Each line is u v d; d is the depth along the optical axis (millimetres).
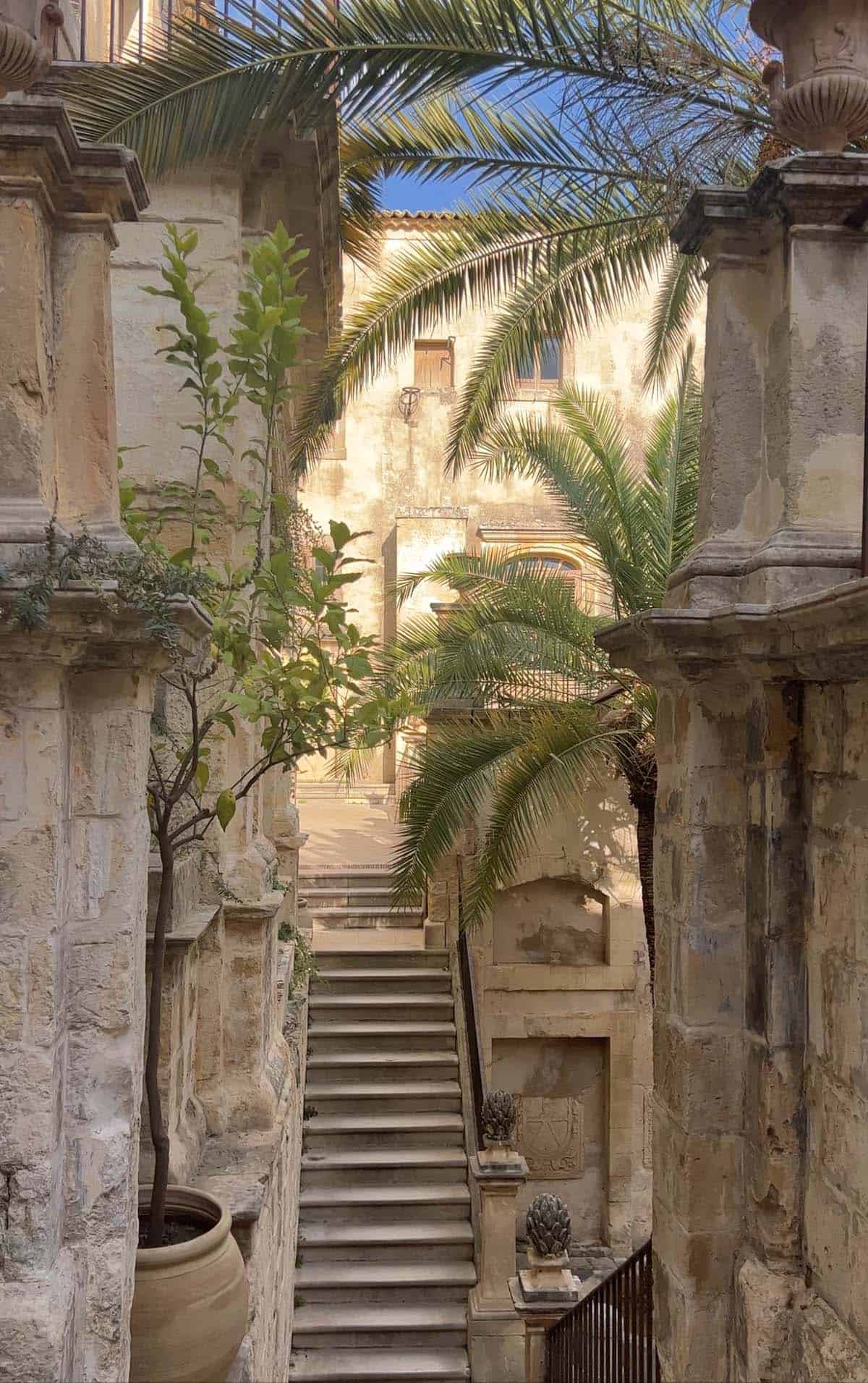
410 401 19500
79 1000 3154
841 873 3535
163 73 5211
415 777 10867
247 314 4031
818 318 3801
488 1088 11562
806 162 3689
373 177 7699
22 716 2992
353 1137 10266
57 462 3145
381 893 13609
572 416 10141
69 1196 3127
